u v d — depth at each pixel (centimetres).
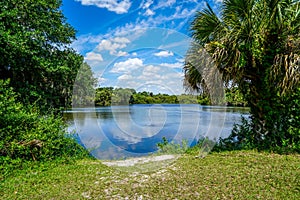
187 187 427
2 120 600
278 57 621
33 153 609
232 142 768
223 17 673
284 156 612
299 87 645
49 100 962
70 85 1008
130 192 413
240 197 378
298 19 627
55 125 688
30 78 924
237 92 809
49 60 917
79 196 401
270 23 624
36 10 895
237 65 644
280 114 697
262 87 709
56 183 470
